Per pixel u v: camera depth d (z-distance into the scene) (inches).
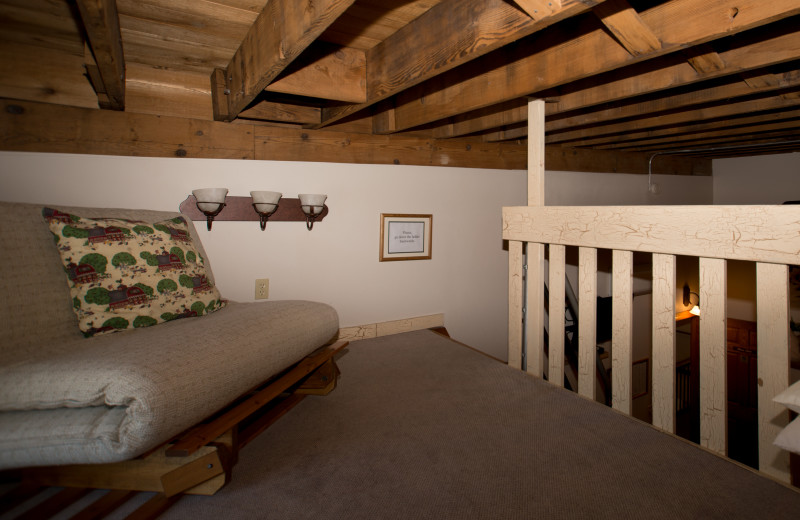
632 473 52.3
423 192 121.0
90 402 40.7
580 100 86.1
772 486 49.5
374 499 47.5
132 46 72.1
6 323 51.6
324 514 45.0
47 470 47.0
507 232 90.5
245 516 44.6
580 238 74.5
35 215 60.2
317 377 76.5
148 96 84.0
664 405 63.4
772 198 182.1
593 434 62.1
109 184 81.7
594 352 74.2
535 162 86.8
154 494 47.4
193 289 65.7
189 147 88.4
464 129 111.0
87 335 56.1
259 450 57.6
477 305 133.5
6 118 72.7
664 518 44.2
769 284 52.1
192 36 67.9
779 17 45.1
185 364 46.5
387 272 116.4
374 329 114.5
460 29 55.9
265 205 90.7
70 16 61.4
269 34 57.3
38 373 42.0
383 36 70.0
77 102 77.9
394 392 77.2
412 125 96.3
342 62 73.8
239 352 53.8
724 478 51.2
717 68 65.1
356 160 109.3
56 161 77.0
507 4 49.2
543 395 75.9
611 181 165.3
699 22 50.9
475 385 80.6
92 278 57.1
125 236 61.8
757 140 145.2
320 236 105.5
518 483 50.3
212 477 47.6
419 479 51.1
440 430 63.2
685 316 197.5
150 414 39.6
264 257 98.5
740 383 186.1
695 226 58.2
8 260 54.3
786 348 51.1
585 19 62.7
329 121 92.9
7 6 58.3
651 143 145.9
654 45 54.6
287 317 67.7
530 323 87.5
